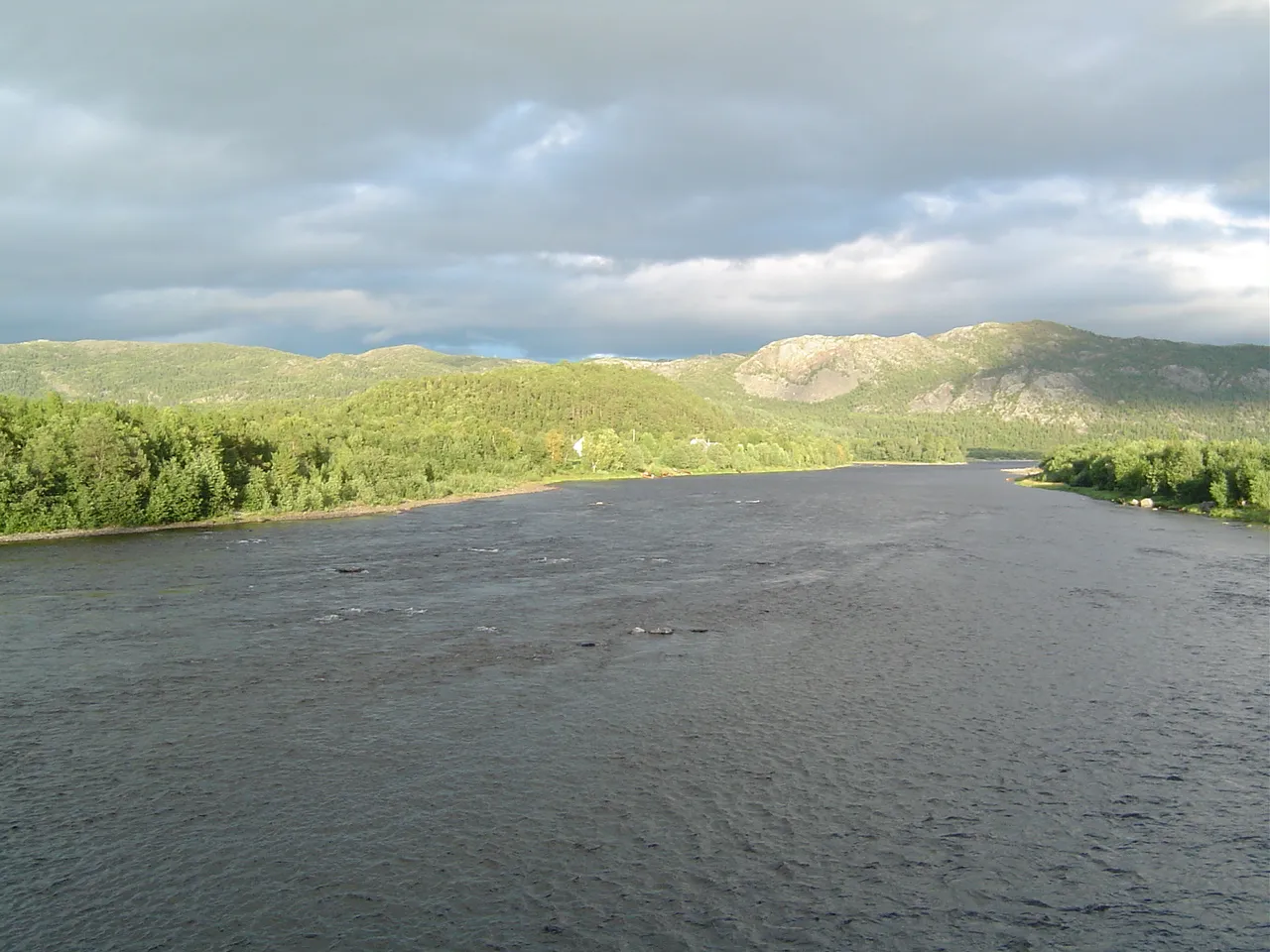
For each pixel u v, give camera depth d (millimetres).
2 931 19734
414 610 52469
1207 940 19688
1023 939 19672
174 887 21609
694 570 67750
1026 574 66250
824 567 69375
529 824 24734
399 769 28547
